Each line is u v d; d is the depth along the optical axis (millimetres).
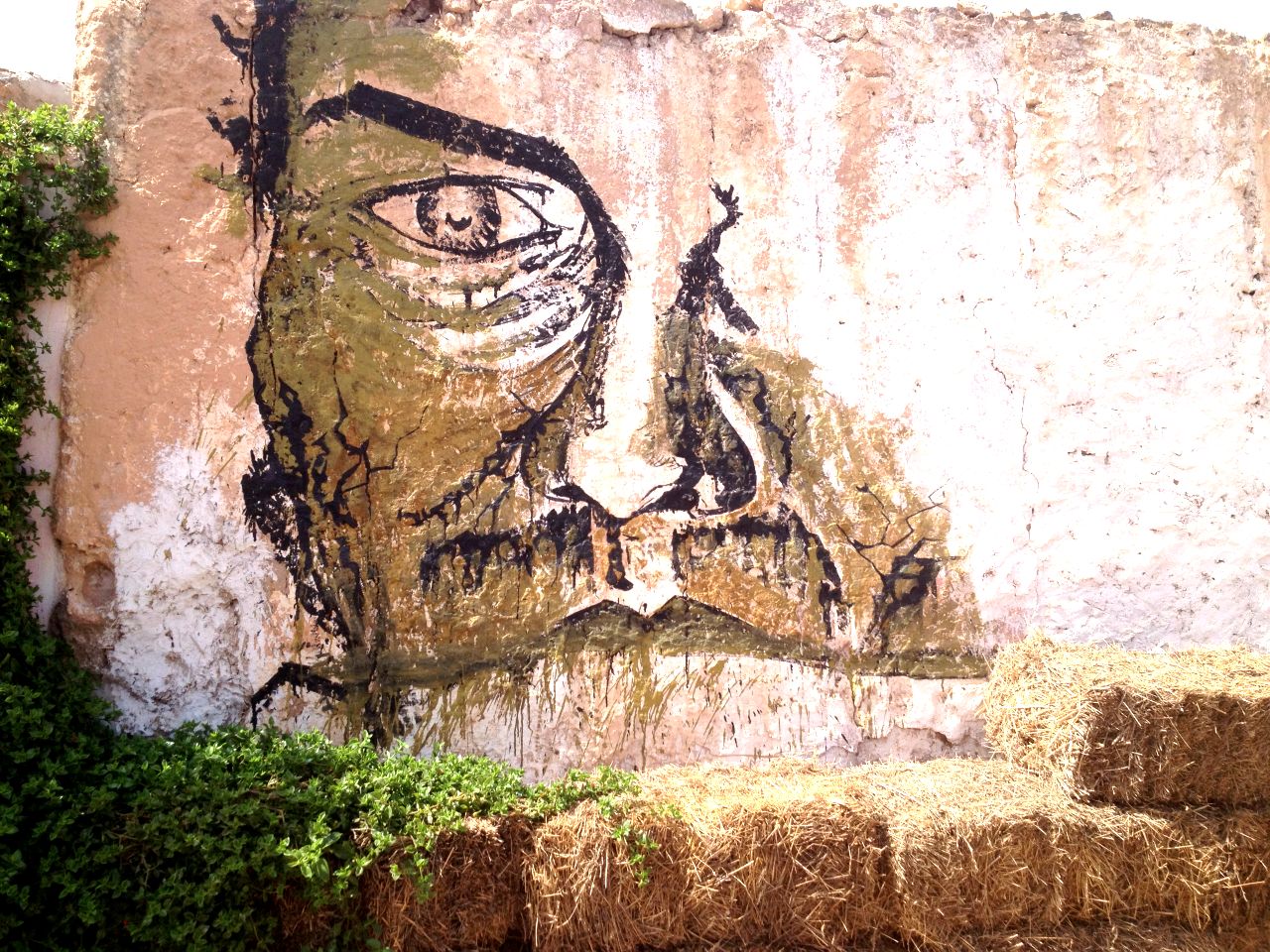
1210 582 4559
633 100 4223
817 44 4398
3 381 3307
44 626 3496
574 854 3115
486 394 3936
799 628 4156
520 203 4039
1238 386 4676
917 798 3449
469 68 4016
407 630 3793
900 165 4434
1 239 3316
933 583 4297
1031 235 4535
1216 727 3588
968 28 4562
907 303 4387
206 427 3674
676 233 4207
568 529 3984
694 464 4121
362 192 3867
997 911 3357
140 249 3648
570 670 3930
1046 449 4465
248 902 2986
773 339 4254
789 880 3225
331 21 3887
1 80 3639
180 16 3730
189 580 3615
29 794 2902
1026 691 3811
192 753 3205
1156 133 4680
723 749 4039
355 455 3793
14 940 2797
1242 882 3598
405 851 3031
